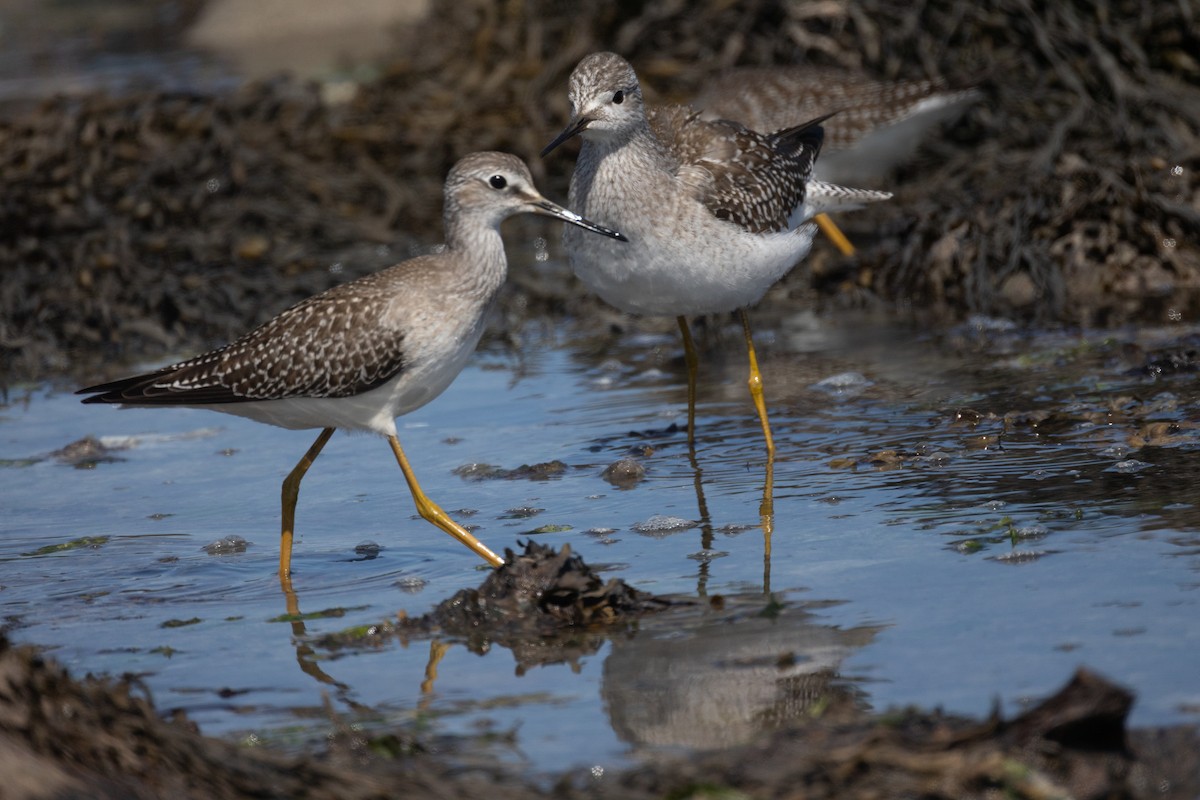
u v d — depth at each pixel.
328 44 32.34
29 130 20.09
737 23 21.06
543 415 13.81
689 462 11.97
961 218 17.33
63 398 15.51
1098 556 8.97
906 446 11.73
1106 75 18.83
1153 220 16.53
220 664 8.49
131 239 18.72
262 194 20.23
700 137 12.85
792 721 7.24
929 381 13.65
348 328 10.10
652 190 11.81
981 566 9.02
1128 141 17.98
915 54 20.09
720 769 6.58
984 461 11.13
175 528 11.31
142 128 20.66
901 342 15.29
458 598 8.96
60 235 18.62
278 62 30.42
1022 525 9.66
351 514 11.44
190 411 14.90
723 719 7.33
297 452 13.27
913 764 6.40
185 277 18.03
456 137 21.25
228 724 7.61
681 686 7.72
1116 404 12.09
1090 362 13.66
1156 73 19.38
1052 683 7.29
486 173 10.47
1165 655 7.50
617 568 9.58
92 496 12.21
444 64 23.09
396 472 12.45
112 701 7.00
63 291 17.69
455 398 14.66
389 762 7.04
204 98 21.56
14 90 28.56
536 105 21.22
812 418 12.88
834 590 8.87
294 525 11.26
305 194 20.42
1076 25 19.34
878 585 8.88
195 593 9.83
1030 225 17.09
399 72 22.94
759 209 12.37
